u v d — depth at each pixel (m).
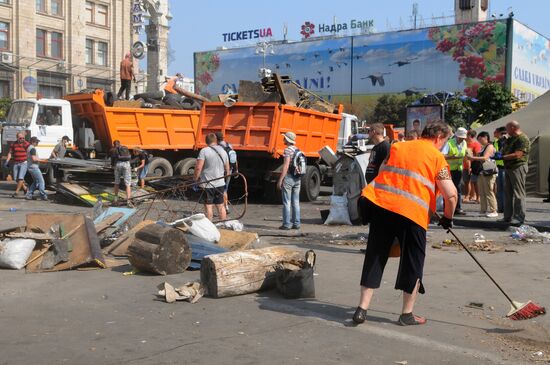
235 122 16.25
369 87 61.66
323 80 64.44
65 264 7.45
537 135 18.73
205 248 7.54
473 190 17.22
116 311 5.68
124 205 10.91
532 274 7.38
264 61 63.16
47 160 17.81
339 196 12.24
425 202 5.18
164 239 7.12
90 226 7.86
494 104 38.84
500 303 6.08
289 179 11.27
